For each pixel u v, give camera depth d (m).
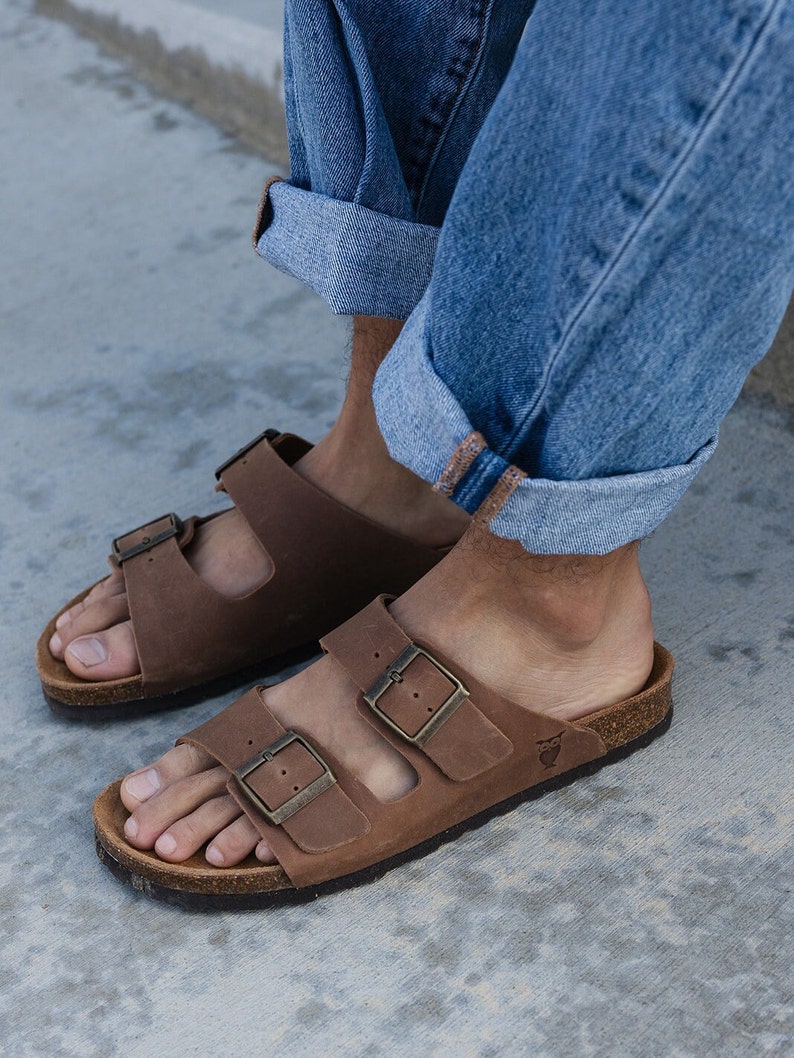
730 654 1.14
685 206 0.90
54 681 1.13
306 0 1.01
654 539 1.24
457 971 0.99
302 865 1.01
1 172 2.07
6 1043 0.98
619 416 0.95
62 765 1.11
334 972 1.00
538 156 0.92
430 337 0.97
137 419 1.42
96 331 1.55
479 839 1.05
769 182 0.90
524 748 1.04
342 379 1.44
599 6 0.90
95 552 1.27
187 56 2.23
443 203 1.10
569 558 1.01
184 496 1.32
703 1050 0.96
